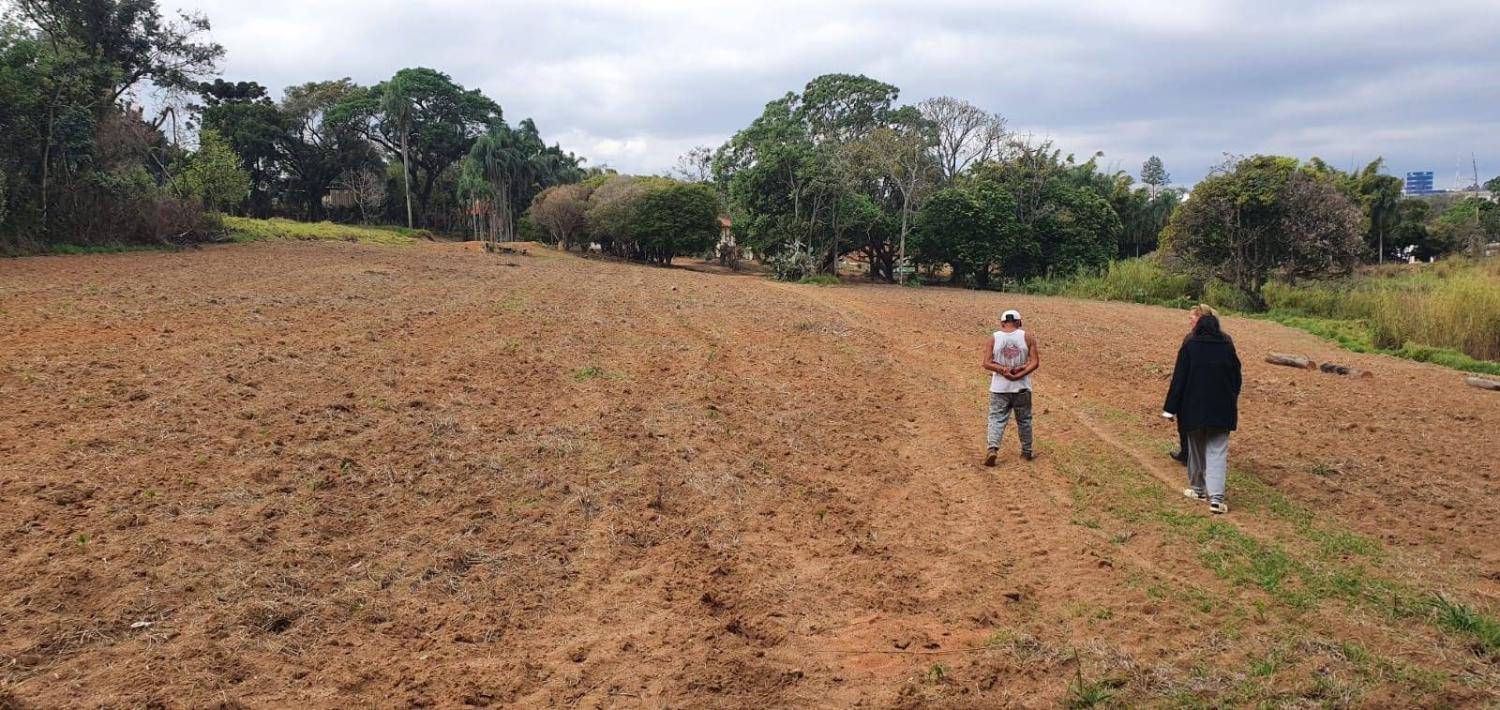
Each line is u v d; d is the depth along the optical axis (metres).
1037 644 4.51
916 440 8.93
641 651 4.30
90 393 8.27
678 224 50.53
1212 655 4.39
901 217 45.12
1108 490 7.18
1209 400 6.61
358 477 6.47
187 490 5.94
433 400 9.05
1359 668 4.20
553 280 26.95
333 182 74.69
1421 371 14.49
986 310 24.56
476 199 65.12
